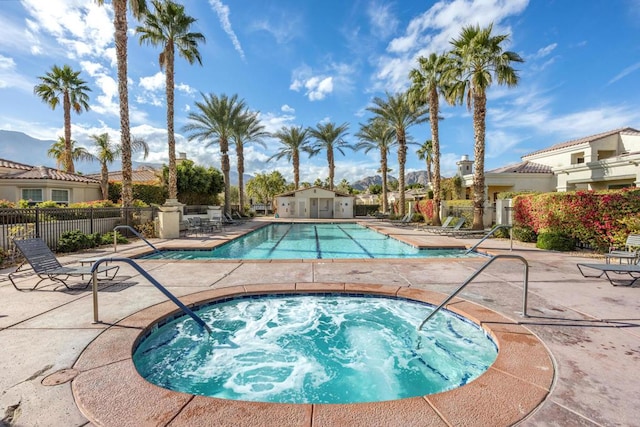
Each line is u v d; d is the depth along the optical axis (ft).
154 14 54.49
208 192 88.48
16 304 14.11
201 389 10.14
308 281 18.83
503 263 23.90
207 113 78.64
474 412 6.86
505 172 69.56
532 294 15.78
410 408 7.05
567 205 31.01
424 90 62.28
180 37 57.62
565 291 16.29
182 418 6.71
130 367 8.75
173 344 12.92
